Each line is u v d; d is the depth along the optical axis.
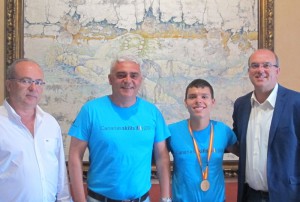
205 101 2.02
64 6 2.80
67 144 2.77
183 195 2.01
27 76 1.72
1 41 2.77
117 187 1.88
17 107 1.76
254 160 2.01
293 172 1.91
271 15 2.83
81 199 1.89
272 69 1.98
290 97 1.99
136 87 1.93
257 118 2.05
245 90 2.83
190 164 2.03
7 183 1.66
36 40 2.78
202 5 2.84
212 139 2.07
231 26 2.85
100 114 1.94
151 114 2.03
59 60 2.79
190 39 2.83
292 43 2.84
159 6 2.83
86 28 2.80
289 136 1.93
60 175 1.92
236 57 2.84
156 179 2.71
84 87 2.79
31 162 1.71
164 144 2.08
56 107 2.78
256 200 2.03
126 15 2.82
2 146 1.67
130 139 1.92
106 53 2.81
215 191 2.01
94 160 1.95
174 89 2.82
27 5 2.78
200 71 2.83
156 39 2.82
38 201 1.71
